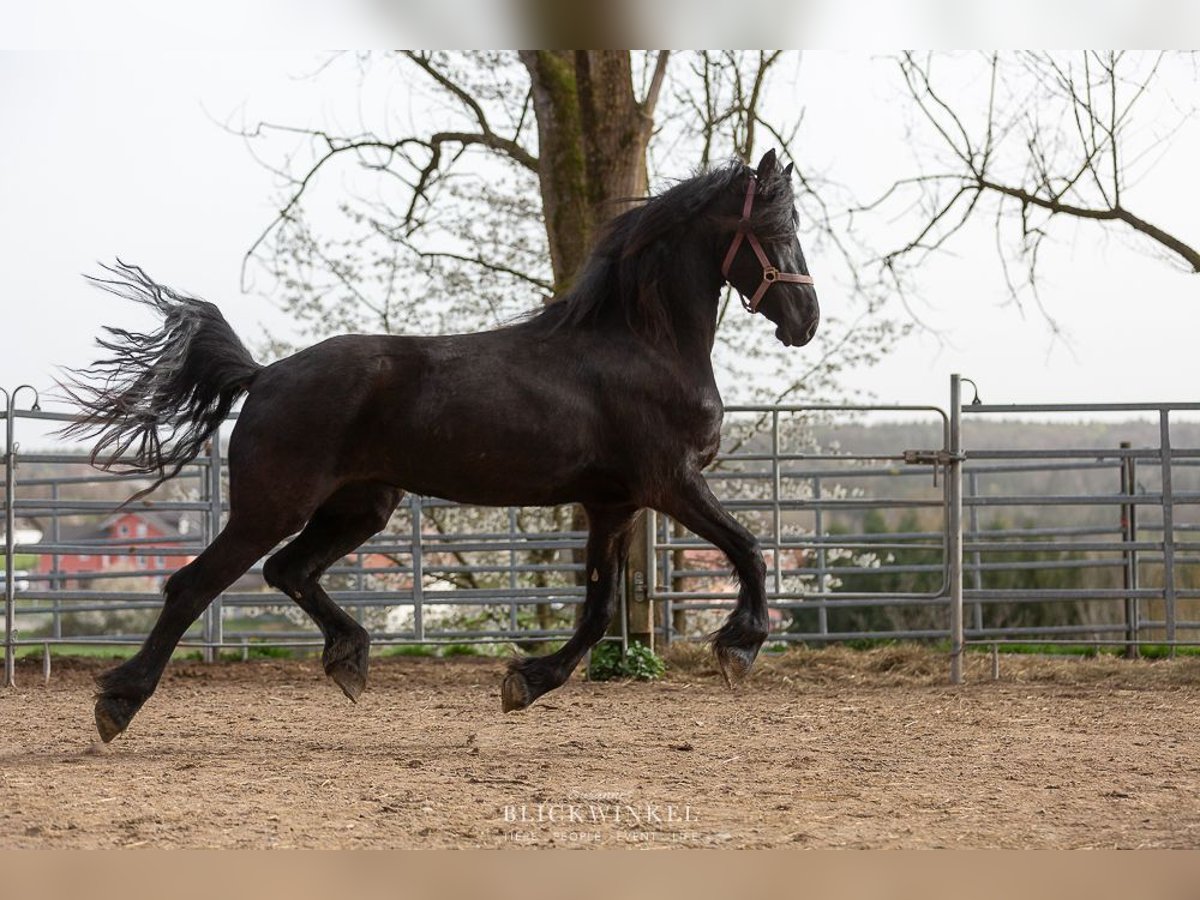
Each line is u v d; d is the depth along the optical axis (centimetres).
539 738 870
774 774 731
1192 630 1491
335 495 830
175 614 764
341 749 813
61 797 632
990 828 589
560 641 1602
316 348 777
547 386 794
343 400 759
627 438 812
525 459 788
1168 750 819
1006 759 784
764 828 588
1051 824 599
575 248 1463
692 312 846
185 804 623
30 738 856
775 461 1216
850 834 575
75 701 1073
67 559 3141
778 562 1228
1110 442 3256
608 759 780
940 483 1204
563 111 1470
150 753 788
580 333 822
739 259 856
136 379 795
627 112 1416
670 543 1262
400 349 781
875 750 818
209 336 802
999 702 1055
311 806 627
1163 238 1538
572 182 1468
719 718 972
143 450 810
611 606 862
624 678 1214
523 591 1288
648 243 834
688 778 717
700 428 830
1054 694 1103
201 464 1290
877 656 1314
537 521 1900
